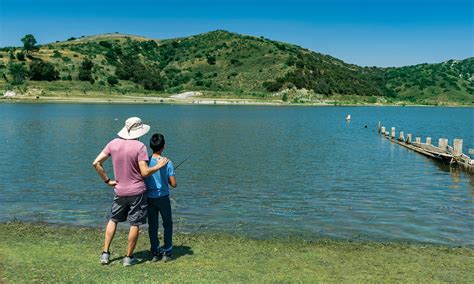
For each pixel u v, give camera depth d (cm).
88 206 1384
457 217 1298
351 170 2189
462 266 862
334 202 1490
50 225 1159
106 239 819
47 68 14000
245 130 4612
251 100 14662
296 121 6469
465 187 1784
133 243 808
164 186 836
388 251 965
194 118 6512
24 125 4559
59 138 3403
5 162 2231
